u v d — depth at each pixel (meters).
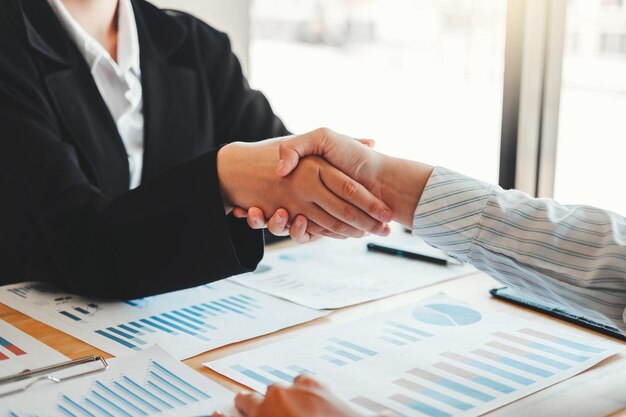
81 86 1.18
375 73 2.66
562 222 0.76
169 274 0.86
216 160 0.87
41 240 0.94
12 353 0.73
